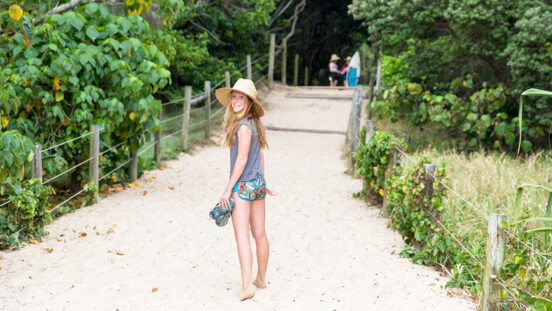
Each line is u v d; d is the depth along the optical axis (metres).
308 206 6.89
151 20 10.28
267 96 17.56
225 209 3.87
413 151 10.20
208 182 8.07
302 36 26.70
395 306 3.89
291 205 6.92
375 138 6.59
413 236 5.12
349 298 4.04
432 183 4.88
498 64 9.80
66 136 6.46
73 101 6.31
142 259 4.81
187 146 10.64
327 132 13.10
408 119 11.08
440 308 3.83
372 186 7.02
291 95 17.70
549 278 3.77
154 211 6.37
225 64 16.08
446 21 9.87
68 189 7.29
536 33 8.03
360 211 6.68
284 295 4.08
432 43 10.10
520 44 8.41
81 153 6.76
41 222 5.24
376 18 10.18
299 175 8.92
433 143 10.41
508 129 9.25
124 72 6.32
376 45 11.69
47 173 7.23
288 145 11.89
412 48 10.56
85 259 4.74
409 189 4.97
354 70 20.02
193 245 5.24
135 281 4.29
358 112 10.28
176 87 15.12
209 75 15.11
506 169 7.79
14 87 5.85
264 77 19.03
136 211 6.33
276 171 9.21
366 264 4.80
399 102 10.80
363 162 7.05
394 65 11.46
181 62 13.31
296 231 5.82
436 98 9.84
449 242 4.62
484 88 10.40
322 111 15.68
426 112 10.17
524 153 9.74
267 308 3.85
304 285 4.30
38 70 5.94
